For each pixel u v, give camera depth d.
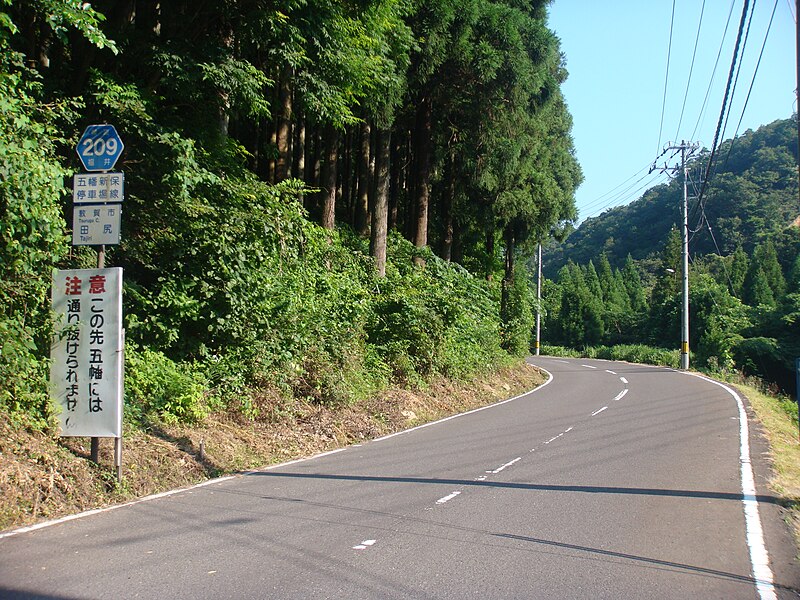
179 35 11.12
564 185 30.78
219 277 10.48
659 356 41.69
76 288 7.05
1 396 6.68
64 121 9.09
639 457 9.25
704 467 8.58
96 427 6.89
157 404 8.88
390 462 8.86
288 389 11.24
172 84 10.42
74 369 6.98
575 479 7.78
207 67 10.25
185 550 5.02
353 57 13.03
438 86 19.86
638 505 6.58
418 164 22.36
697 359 39.44
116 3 10.34
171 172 9.63
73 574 4.48
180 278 10.27
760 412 15.20
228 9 11.30
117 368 6.91
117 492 6.69
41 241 7.30
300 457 9.30
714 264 58.69
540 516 6.12
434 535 5.48
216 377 10.36
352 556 4.91
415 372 16.33
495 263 33.47
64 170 7.68
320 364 12.30
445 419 13.80
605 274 75.94
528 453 9.55
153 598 4.08
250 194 11.04
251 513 6.14
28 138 7.23
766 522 6.04
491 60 18.30
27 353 6.95
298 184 12.37
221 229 10.47
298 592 4.19
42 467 6.44
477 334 21.69
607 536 5.53
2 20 7.42
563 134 30.52
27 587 4.23
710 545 5.34
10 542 5.18
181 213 10.22
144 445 7.91
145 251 10.42
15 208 6.63
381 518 6.00
